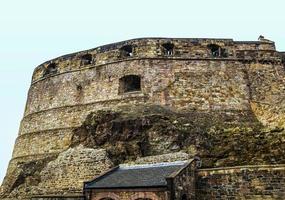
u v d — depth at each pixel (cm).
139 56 2948
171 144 2259
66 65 3259
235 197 1745
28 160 3027
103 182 1830
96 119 2595
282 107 2419
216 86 2795
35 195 2359
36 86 3481
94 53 3152
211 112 2689
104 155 2341
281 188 1667
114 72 2973
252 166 1753
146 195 1628
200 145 2194
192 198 1777
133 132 2388
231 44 2970
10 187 2708
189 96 2753
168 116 2495
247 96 2767
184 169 1741
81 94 3048
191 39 2988
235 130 2261
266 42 2983
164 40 2988
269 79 2831
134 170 2000
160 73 2859
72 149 2545
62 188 2394
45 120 3144
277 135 2108
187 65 2884
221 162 2070
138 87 2964
